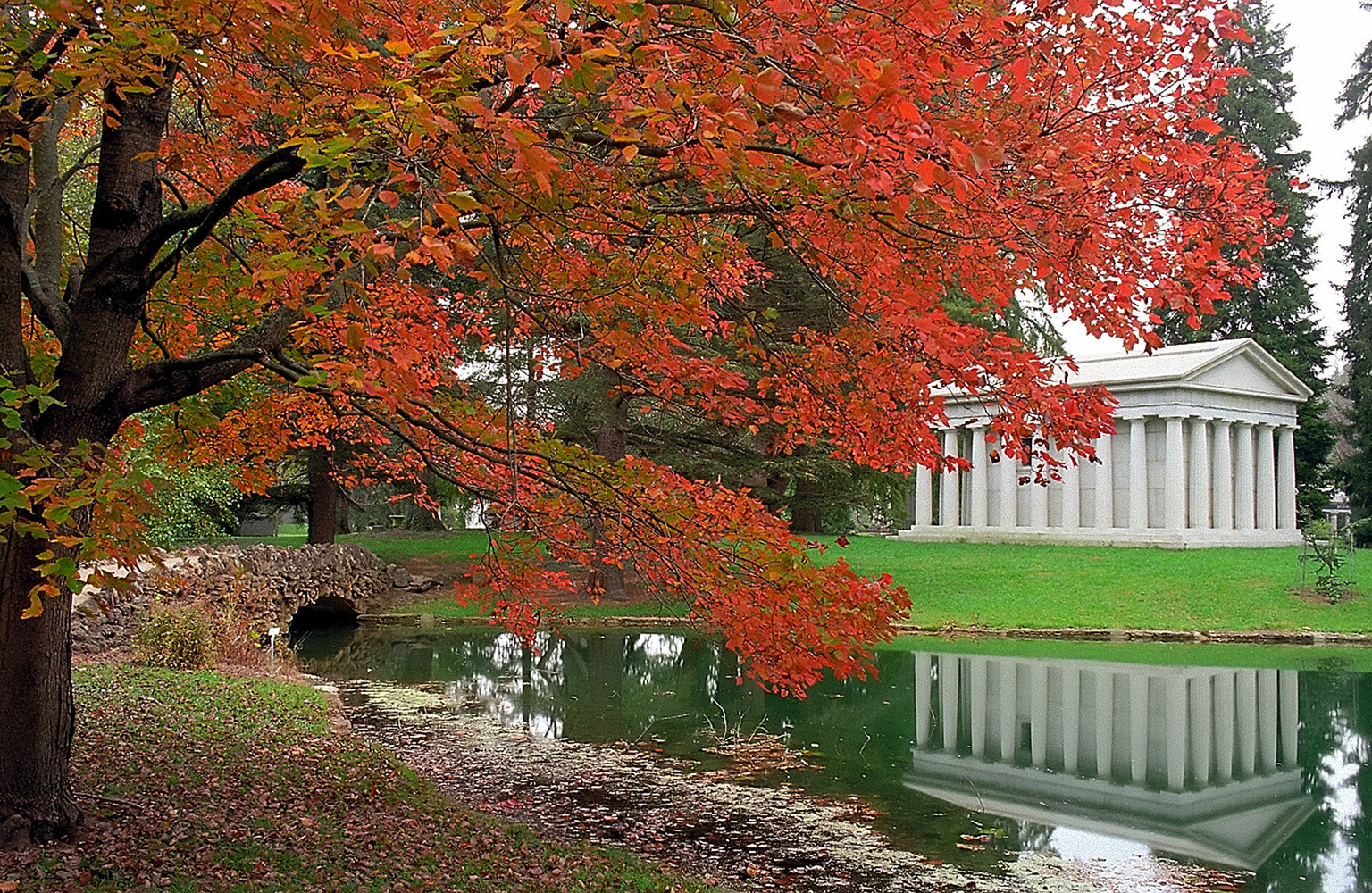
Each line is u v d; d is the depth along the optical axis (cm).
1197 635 2241
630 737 1179
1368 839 860
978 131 361
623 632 2192
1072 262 471
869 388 557
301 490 3238
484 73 390
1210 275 479
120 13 429
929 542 3756
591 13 369
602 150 541
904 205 345
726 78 349
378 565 2670
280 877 570
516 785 948
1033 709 1459
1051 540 3694
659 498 591
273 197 700
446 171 363
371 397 577
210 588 1612
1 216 570
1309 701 1542
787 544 563
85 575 1324
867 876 741
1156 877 759
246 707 1093
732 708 1380
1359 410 4391
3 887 511
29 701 596
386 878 591
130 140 614
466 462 692
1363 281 4494
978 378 506
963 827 870
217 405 905
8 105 471
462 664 1750
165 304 727
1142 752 1213
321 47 383
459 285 1337
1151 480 3709
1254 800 997
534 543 666
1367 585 2684
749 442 2552
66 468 414
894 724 1328
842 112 319
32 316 729
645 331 574
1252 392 3816
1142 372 3603
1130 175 456
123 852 582
